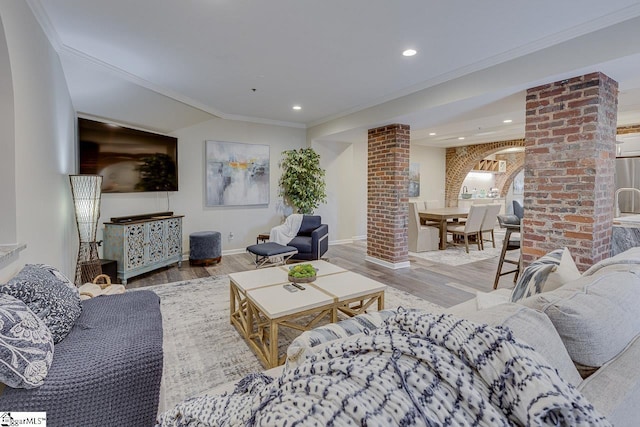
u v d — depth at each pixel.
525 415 0.60
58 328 1.47
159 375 1.40
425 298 3.34
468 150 8.12
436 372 0.66
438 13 2.24
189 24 2.38
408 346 0.72
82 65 2.94
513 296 1.86
